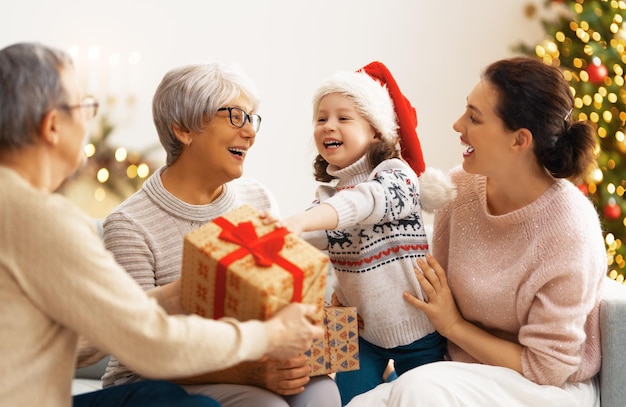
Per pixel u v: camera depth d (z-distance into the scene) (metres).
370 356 1.86
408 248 1.78
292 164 3.87
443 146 3.93
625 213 3.04
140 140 3.71
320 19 3.81
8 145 1.20
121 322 1.16
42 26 3.67
